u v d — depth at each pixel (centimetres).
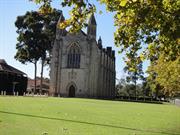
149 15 975
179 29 992
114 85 14025
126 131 1853
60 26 1037
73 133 1616
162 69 4853
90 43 10481
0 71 8988
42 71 10806
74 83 10469
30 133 1516
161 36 1114
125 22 1060
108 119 2527
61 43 10625
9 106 3294
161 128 2122
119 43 1179
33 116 2348
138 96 14500
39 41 10275
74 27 1030
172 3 965
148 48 1220
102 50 11712
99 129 1850
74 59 10544
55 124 1945
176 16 978
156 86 9444
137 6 942
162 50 1212
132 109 4431
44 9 988
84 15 1012
